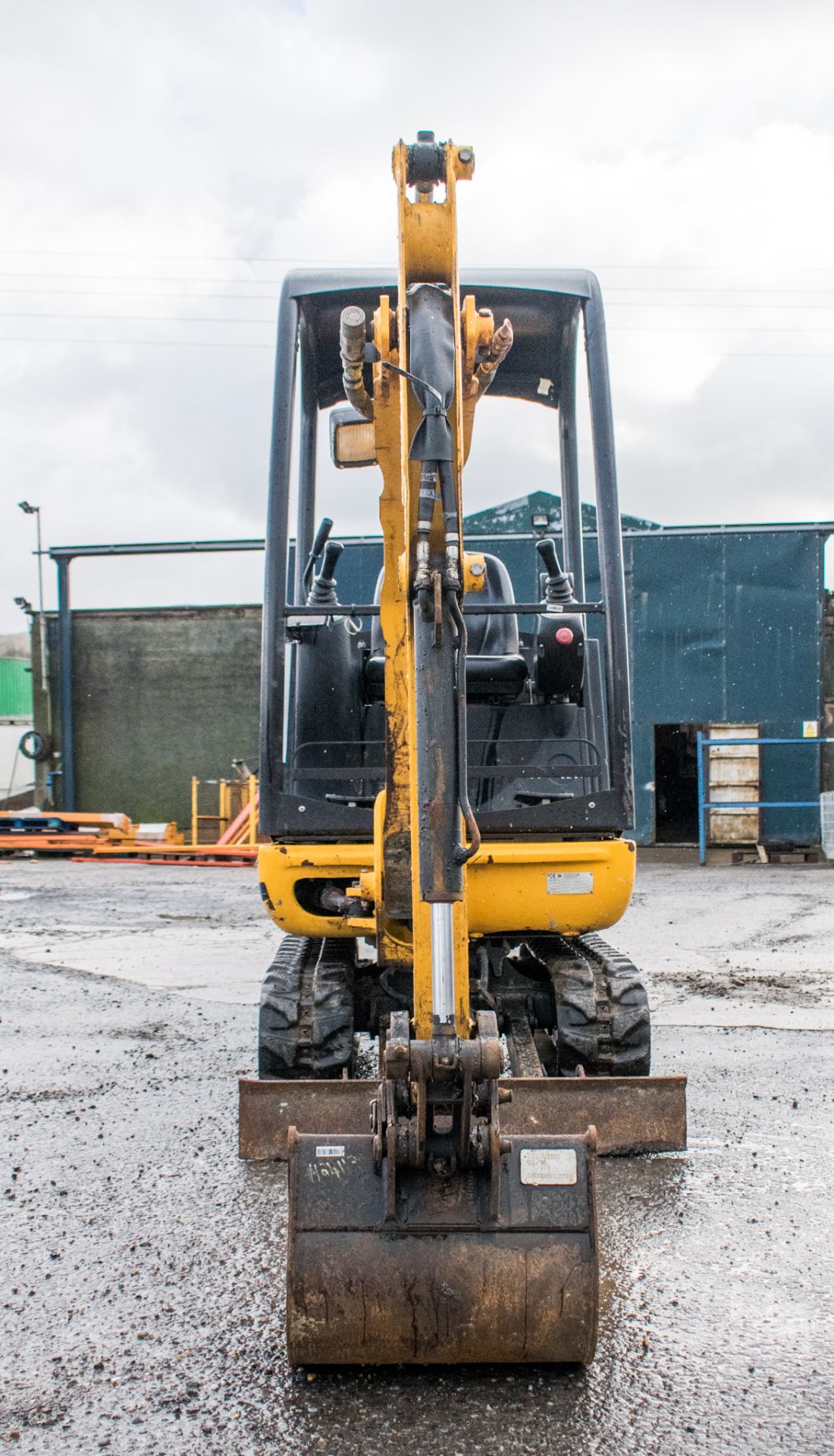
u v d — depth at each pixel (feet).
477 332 10.25
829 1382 8.72
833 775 62.03
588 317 15.28
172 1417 8.28
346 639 16.07
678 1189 12.65
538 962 17.74
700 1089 16.52
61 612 74.13
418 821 9.11
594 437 14.98
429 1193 8.71
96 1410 8.38
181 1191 12.80
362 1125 12.24
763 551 61.93
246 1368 8.96
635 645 62.90
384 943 12.57
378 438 10.93
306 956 16.58
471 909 14.43
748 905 39.52
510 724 16.56
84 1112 15.83
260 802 14.83
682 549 62.39
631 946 30.58
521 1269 8.53
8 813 67.05
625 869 14.51
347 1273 8.53
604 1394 8.56
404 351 9.98
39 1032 21.03
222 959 29.81
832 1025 20.80
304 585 17.07
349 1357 8.68
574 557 17.72
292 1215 8.69
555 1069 15.70
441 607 9.05
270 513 14.88
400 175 10.24
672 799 74.64
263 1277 10.59
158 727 75.00
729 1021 21.06
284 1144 12.24
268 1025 14.82
